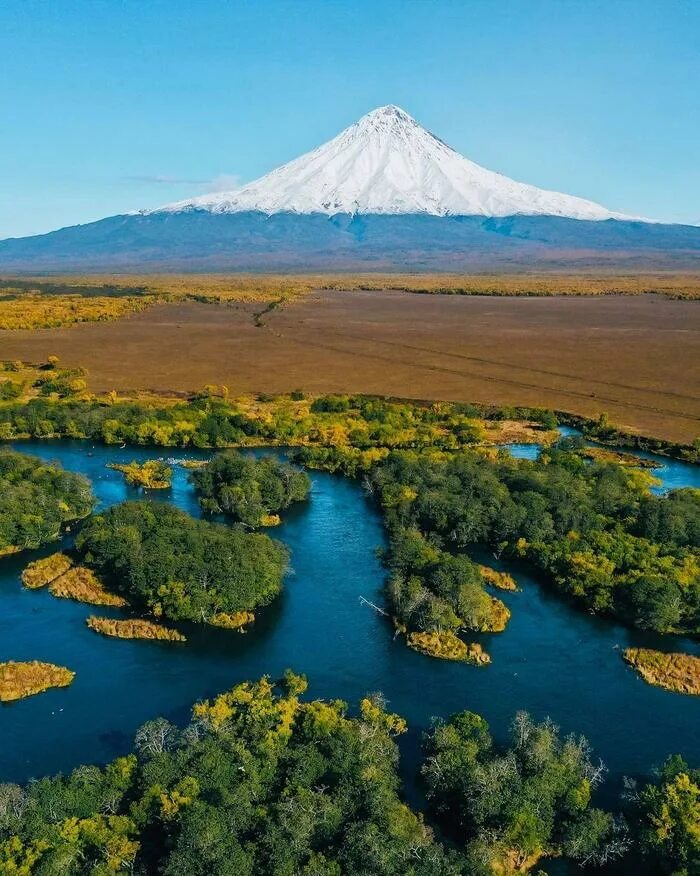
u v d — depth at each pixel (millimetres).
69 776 65062
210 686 82000
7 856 54594
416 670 85500
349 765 65562
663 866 59000
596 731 75562
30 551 111312
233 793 60469
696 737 75062
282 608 98062
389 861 55438
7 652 86812
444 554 104125
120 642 89812
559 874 59844
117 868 56062
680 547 109125
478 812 61625
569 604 100000
